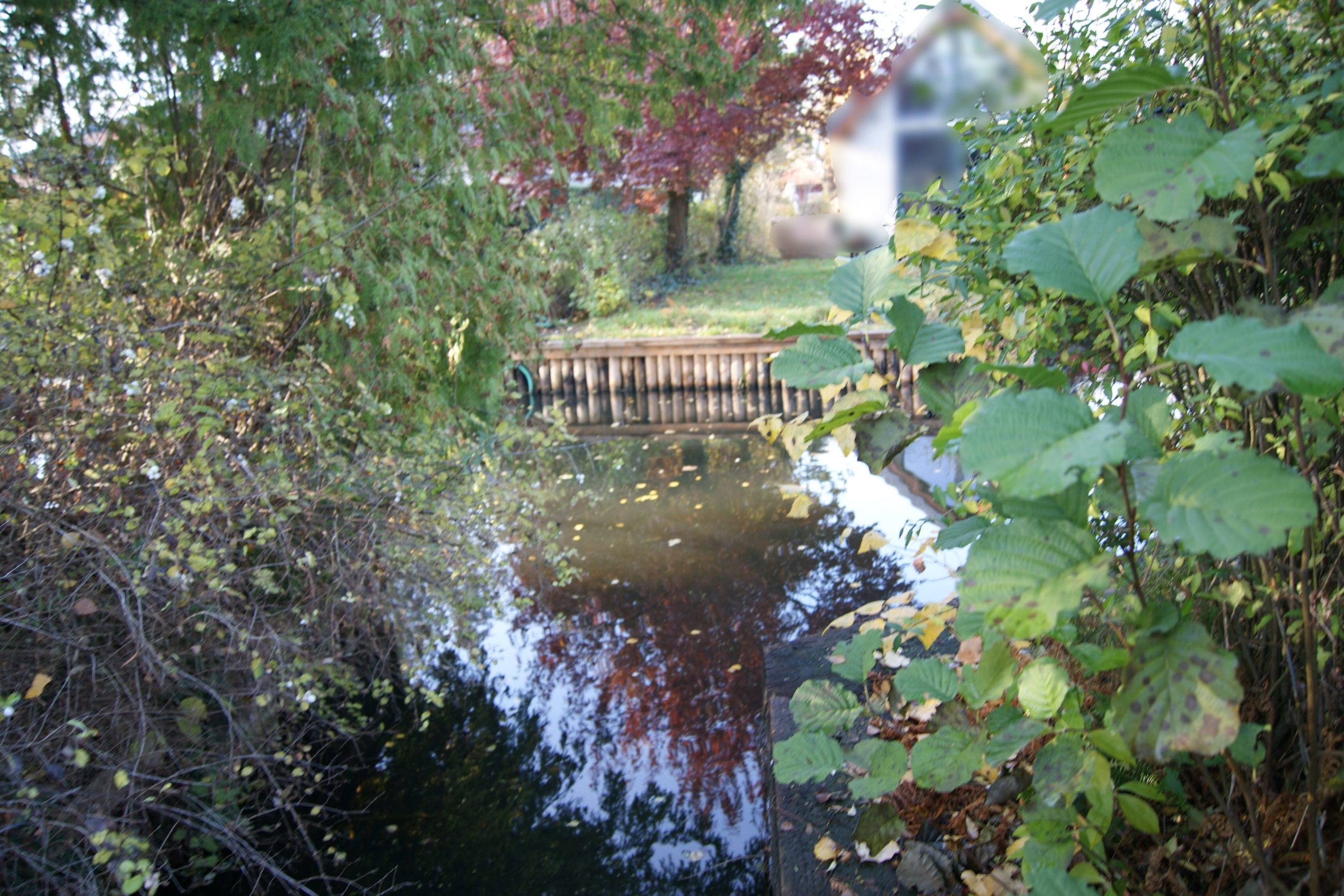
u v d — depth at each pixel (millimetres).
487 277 4789
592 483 8602
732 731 4332
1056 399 1117
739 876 3387
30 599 2678
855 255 1874
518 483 4492
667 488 8281
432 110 4191
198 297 3754
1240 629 1786
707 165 15578
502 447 4523
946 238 1862
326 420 3613
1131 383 1195
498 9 5094
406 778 4066
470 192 4504
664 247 16969
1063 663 2225
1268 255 1333
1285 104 1392
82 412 2877
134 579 2602
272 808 3711
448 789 3986
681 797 3881
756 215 18922
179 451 3057
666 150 14797
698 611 5598
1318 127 1462
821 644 3805
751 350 12422
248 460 3426
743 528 6969
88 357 2975
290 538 3531
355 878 3453
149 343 3094
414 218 4328
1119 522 2135
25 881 2545
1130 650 1321
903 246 1874
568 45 5516
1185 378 1896
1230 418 1749
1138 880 1821
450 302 4551
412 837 3676
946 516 2377
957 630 1663
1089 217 1267
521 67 5074
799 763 2320
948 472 6891
